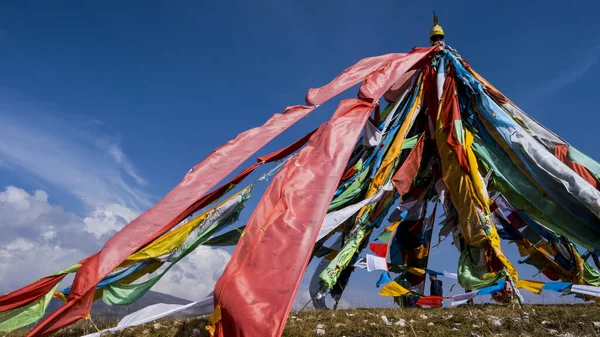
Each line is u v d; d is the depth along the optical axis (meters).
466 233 16.06
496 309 12.59
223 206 13.69
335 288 18.41
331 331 10.52
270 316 8.79
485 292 14.09
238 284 9.25
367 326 10.90
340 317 12.23
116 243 11.39
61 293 12.15
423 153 19.31
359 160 17.83
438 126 18.08
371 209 17.09
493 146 17.83
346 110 14.25
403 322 11.11
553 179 15.96
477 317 11.33
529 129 18.81
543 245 19.19
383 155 17.78
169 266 13.41
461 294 14.17
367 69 16.97
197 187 12.70
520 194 17.02
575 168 17.28
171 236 13.24
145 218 11.92
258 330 8.59
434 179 19.48
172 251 13.34
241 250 10.05
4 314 11.09
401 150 18.30
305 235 10.35
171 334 10.68
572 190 15.45
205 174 12.98
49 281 11.39
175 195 12.45
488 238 15.62
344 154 12.69
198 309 11.68
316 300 16.53
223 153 13.48
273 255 9.94
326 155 12.59
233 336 8.70
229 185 13.74
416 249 20.05
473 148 17.83
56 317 10.34
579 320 10.24
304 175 11.97
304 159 12.48
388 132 18.27
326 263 18.53
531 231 19.09
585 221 15.71
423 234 20.11
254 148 13.84
